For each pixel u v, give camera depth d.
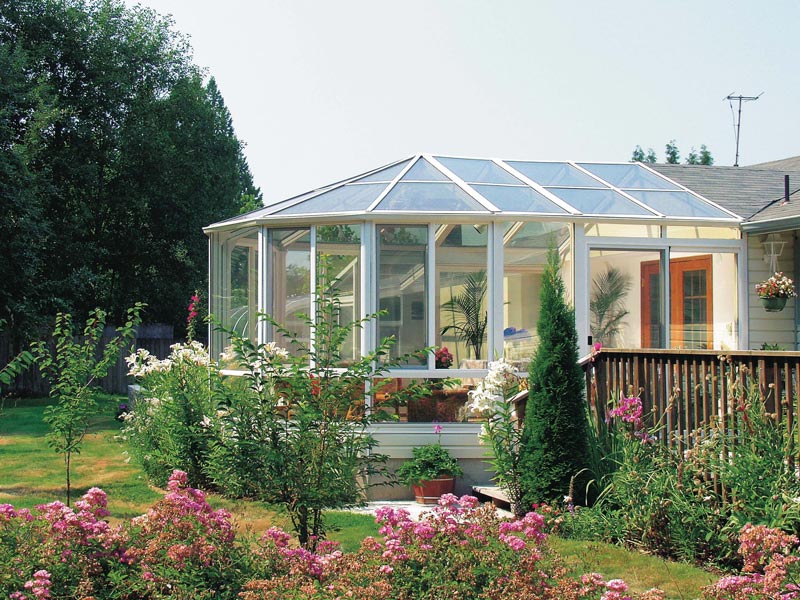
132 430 11.50
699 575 6.64
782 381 7.65
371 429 10.80
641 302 12.09
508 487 9.00
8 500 9.41
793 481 6.73
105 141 28.83
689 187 14.22
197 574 4.99
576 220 11.64
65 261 27.36
